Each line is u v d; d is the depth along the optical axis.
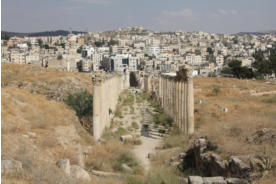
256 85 64.81
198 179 11.31
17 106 23.23
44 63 141.00
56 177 10.93
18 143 14.85
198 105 40.12
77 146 19.53
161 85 52.41
